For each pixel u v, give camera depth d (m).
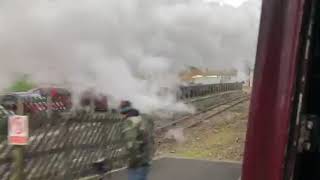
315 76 2.12
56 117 8.55
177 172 11.45
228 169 12.06
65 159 8.84
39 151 8.05
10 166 7.36
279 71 1.89
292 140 1.89
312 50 2.03
